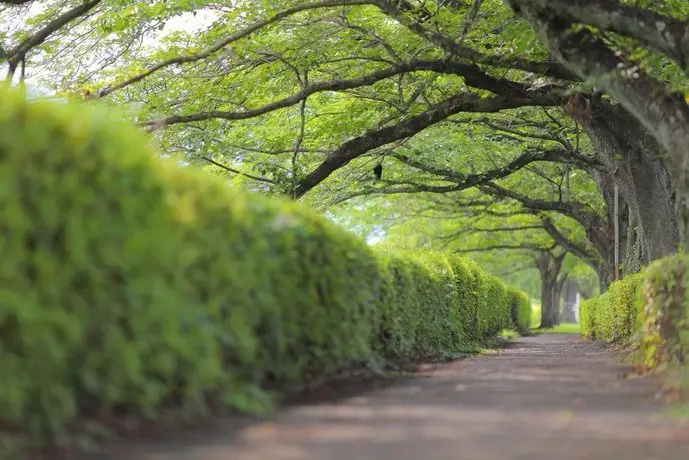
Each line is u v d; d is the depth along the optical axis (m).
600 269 45.75
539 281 83.81
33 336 5.29
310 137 24.91
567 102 19.27
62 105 6.01
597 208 37.56
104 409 6.04
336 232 10.46
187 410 6.59
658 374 10.73
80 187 5.68
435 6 18.42
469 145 30.53
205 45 18.38
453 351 18.84
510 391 9.38
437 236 52.44
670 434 6.16
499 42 18.41
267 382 8.59
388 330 12.83
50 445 5.35
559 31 13.17
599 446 5.63
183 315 6.41
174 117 18.22
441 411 7.52
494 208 42.69
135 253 5.98
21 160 5.39
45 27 17.89
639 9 12.41
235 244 7.59
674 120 12.16
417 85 21.56
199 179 7.26
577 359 16.36
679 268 10.93
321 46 19.42
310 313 9.34
